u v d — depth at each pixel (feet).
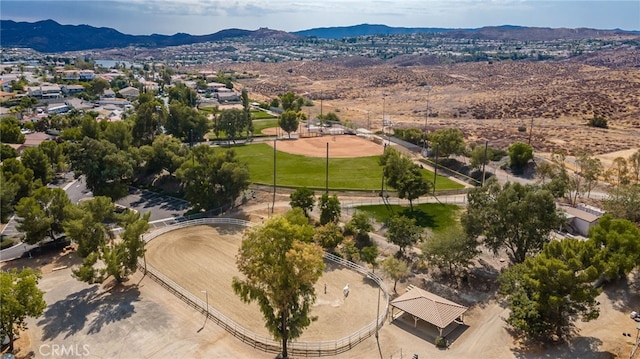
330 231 244.83
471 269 224.74
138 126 441.68
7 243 260.01
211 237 265.54
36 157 356.79
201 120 520.01
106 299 202.69
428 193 332.19
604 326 180.65
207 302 198.70
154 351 168.45
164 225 288.30
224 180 298.56
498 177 379.35
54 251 252.83
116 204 331.98
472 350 168.35
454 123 648.38
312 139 542.57
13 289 166.09
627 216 256.32
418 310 180.65
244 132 581.12
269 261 158.92
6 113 644.27
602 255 194.18
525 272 178.29
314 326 183.62
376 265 230.48
